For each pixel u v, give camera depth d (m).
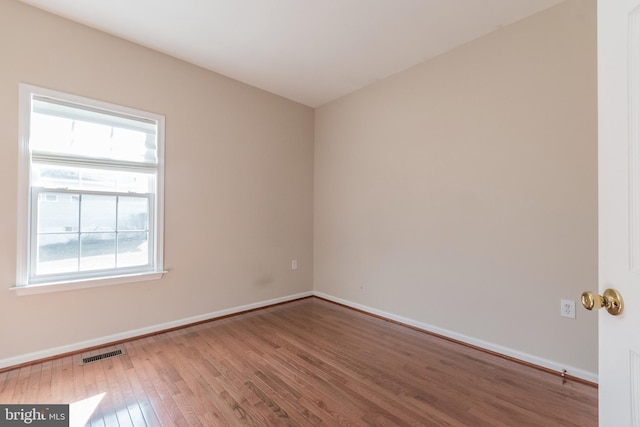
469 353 2.42
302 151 3.98
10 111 2.10
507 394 1.87
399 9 2.19
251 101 3.46
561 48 2.08
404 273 3.05
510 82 2.32
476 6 2.14
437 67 2.79
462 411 1.71
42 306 2.23
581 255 2.01
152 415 1.66
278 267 3.73
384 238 3.24
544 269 2.16
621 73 0.77
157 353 2.38
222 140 3.21
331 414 1.68
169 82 2.85
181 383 1.97
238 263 3.36
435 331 2.79
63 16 2.30
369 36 2.52
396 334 2.80
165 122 2.82
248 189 3.44
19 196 2.13
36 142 2.22
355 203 3.56
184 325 2.95
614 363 0.79
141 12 2.25
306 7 2.18
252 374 2.08
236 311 3.34
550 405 1.76
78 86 2.38
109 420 1.62
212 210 3.14
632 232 0.74
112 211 2.58
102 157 2.51
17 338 2.14
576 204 2.03
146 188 2.76
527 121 2.23
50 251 2.30
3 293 2.09
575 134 2.03
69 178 2.38
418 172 2.93
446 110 2.71
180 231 2.92
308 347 2.52
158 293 2.79
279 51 2.76
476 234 2.51
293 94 3.69
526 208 2.24
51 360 2.24
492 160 2.41
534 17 2.20
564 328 2.07
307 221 4.04
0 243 2.08
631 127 0.74
